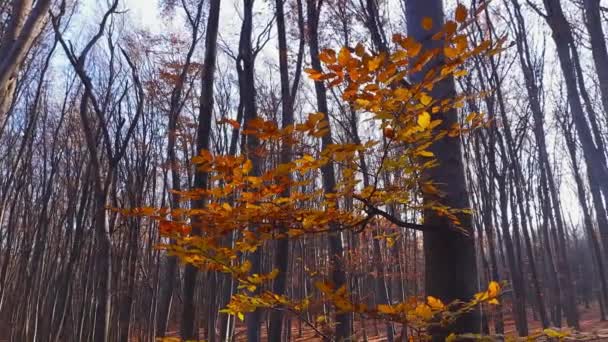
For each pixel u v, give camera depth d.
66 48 9.32
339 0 9.04
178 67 13.29
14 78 2.41
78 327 15.39
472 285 1.98
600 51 5.05
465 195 2.06
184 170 13.47
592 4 5.12
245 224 1.94
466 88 10.27
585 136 5.64
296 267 18.61
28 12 2.38
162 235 1.96
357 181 1.88
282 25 8.35
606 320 19.19
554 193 18.53
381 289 12.14
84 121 9.02
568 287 17.27
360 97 1.59
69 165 17.95
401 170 1.88
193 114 15.34
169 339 2.34
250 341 7.19
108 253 8.52
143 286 19.95
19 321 18.45
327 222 2.00
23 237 17.58
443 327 1.80
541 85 14.84
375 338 15.05
